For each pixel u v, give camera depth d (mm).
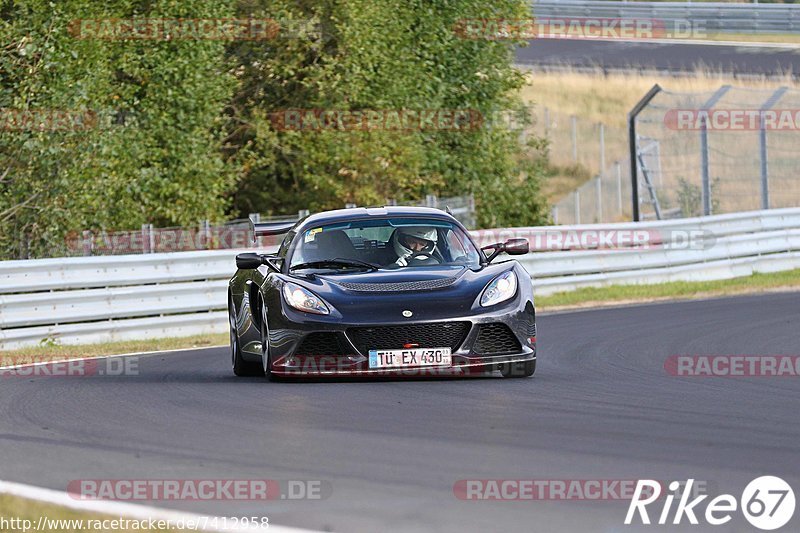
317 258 32781
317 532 15156
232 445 21875
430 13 89250
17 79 66812
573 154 140125
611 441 21516
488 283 30641
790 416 24500
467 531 15180
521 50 172125
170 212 74625
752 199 116375
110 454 21375
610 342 41219
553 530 15195
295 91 86562
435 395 27750
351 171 84125
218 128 84375
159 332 51875
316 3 83438
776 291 62188
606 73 156625
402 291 30281
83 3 68125
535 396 27562
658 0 180750
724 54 161875
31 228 65500
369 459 20141
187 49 74625
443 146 93750
